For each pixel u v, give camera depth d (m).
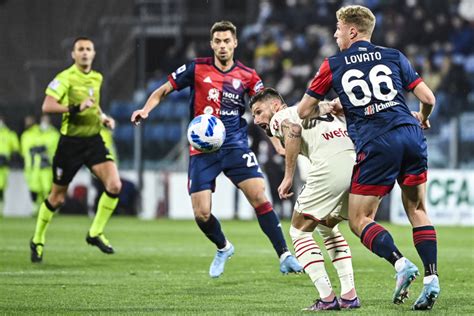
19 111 66.56
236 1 78.56
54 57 69.69
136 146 61.78
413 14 73.56
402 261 16.55
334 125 18.52
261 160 59.31
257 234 45.19
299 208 18.48
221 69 25.88
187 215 60.81
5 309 18.34
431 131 61.34
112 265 29.09
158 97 25.56
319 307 18.03
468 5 74.50
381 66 17.70
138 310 18.14
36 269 27.69
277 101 19.91
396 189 56.44
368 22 18.09
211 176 25.12
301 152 19.06
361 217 17.59
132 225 52.78
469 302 19.38
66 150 30.55
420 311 17.45
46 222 30.11
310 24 76.25
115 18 70.38
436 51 71.75
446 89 68.62
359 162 17.58
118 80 69.75
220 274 24.83
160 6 74.44
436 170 55.31
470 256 32.91
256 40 74.25
